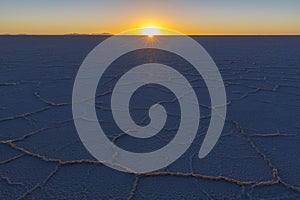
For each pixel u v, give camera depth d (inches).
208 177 88.6
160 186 85.0
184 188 84.0
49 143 110.7
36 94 179.9
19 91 187.8
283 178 88.3
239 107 155.1
